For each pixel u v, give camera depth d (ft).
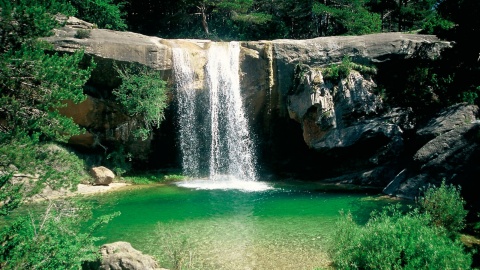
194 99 70.90
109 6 89.20
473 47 52.11
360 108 62.28
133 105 64.34
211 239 33.73
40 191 27.43
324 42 67.92
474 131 44.32
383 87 64.28
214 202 49.98
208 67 71.26
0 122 34.96
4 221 35.50
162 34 118.83
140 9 115.24
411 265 19.75
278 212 43.47
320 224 37.73
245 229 36.78
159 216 42.63
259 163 74.33
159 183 66.08
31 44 31.42
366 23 107.55
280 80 69.05
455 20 52.08
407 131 61.11
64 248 21.85
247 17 110.32
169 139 74.59
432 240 20.92
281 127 73.31
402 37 66.18
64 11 33.17
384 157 61.46
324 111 63.00
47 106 29.91
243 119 72.02
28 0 30.35
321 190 57.47
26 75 29.09
